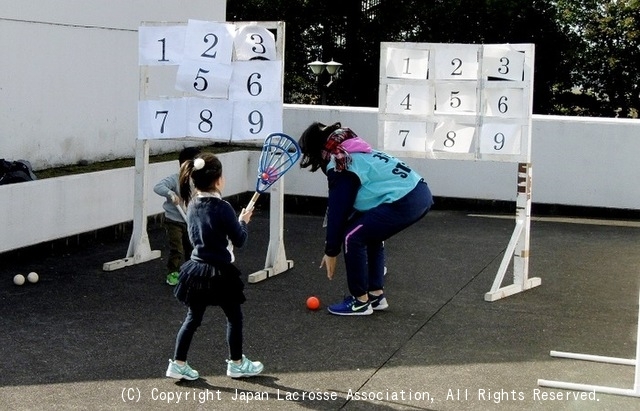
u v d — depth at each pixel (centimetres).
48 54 1017
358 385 541
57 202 895
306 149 671
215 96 805
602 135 1164
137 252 863
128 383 537
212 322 665
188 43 805
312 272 844
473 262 896
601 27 3772
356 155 667
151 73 1205
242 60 801
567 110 3881
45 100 1018
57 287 764
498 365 582
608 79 3791
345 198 659
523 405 512
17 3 961
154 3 1212
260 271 812
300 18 3600
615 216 1172
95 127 1111
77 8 1061
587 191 1177
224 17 1402
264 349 607
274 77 797
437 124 778
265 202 1241
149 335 634
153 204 1051
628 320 693
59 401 506
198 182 528
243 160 1224
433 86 775
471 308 721
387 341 629
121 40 1150
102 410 494
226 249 527
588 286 802
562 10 3806
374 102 3666
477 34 3669
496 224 1113
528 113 754
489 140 763
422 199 677
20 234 849
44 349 598
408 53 779
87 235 945
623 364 587
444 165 1216
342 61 3634
